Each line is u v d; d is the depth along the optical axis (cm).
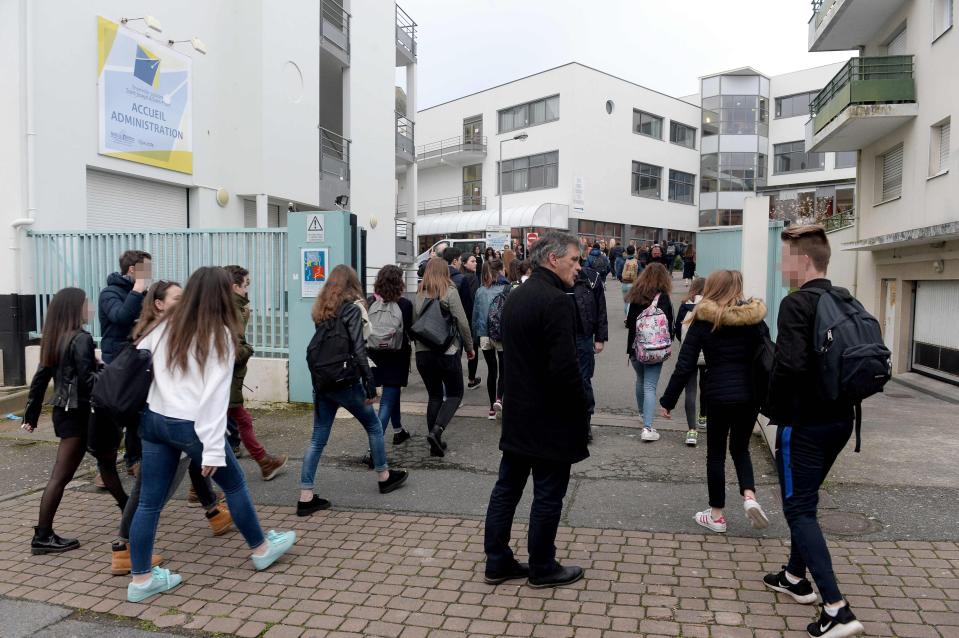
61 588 381
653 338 645
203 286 367
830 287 314
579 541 425
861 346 291
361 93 1684
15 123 879
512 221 3619
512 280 784
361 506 501
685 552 406
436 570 393
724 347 418
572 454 352
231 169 1231
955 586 352
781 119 4434
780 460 329
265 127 1228
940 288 1400
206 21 1169
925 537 414
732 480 539
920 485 508
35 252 911
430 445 606
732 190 4381
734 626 322
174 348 358
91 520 490
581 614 337
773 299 787
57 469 432
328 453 644
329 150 1559
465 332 610
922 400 1076
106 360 552
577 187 3688
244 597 366
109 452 442
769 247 784
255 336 873
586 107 3722
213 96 1194
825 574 303
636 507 482
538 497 362
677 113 4272
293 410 827
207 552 426
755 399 411
